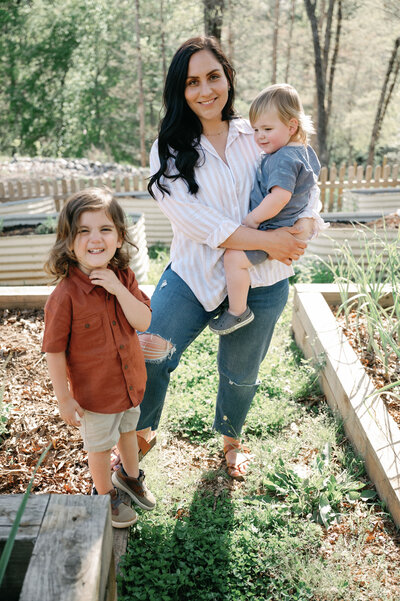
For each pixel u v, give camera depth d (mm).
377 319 3811
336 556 2562
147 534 2629
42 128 36656
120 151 39031
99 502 1605
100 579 1451
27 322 4664
